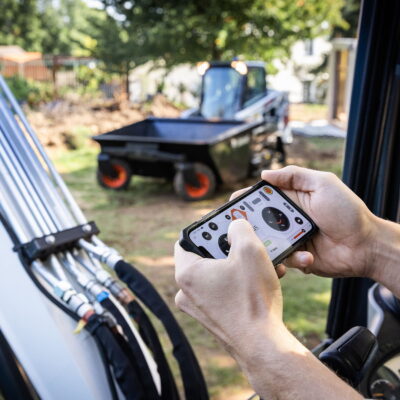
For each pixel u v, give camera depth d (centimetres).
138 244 487
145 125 726
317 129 1271
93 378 131
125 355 127
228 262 65
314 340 298
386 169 196
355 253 89
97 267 151
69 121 1056
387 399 118
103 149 636
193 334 309
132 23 1308
